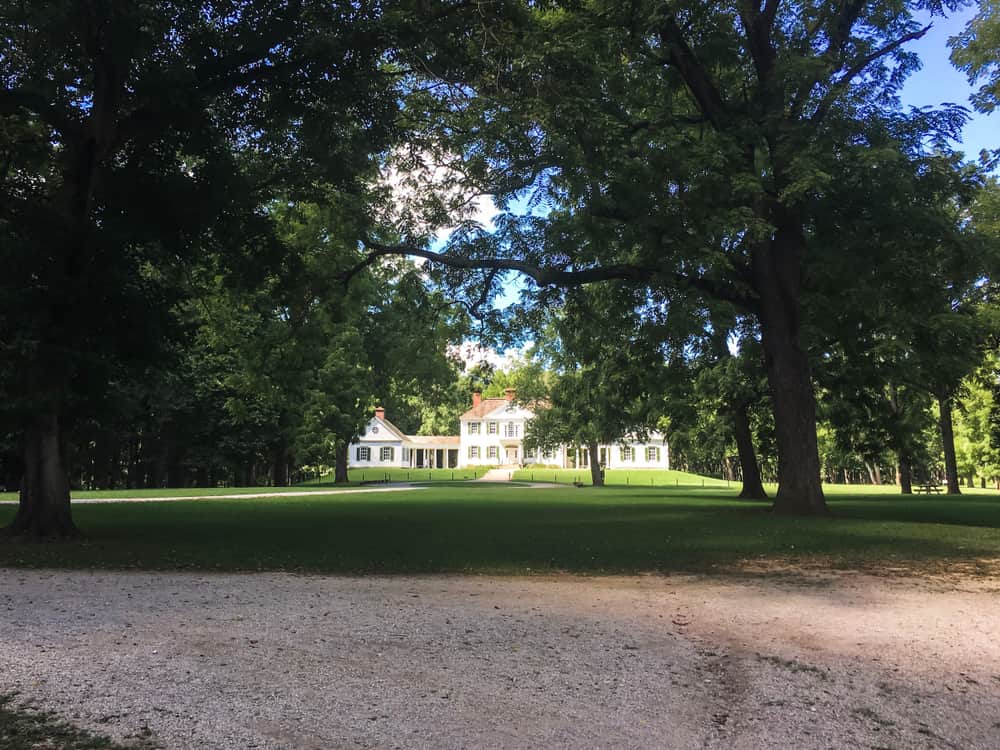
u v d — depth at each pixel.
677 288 16.05
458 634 6.74
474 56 13.08
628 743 4.34
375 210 19.20
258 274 16.11
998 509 23.34
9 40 12.62
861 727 4.68
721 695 5.23
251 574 10.06
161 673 5.39
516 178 16.44
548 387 53.47
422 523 17.78
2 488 44.44
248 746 4.14
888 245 14.81
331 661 5.79
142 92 11.72
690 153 14.43
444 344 23.78
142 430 44.28
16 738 4.16
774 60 16.75
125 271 12.79
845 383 24.30
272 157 16.23
